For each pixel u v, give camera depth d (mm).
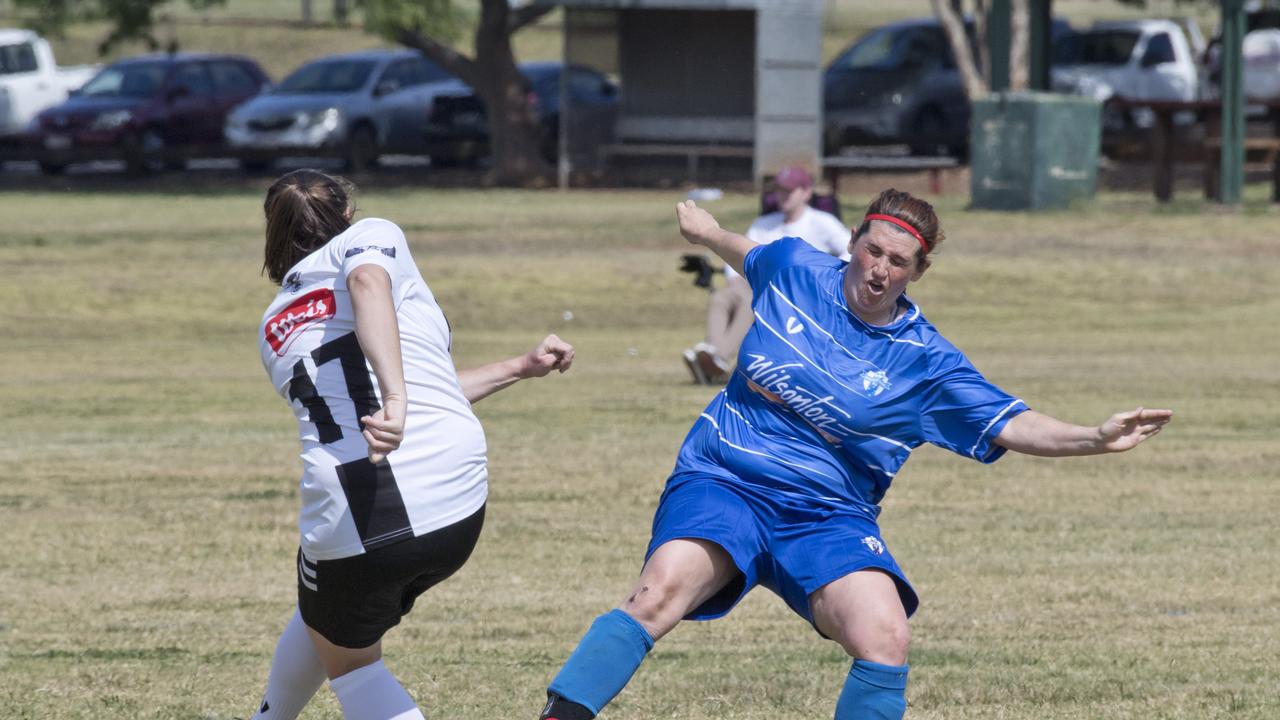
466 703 17266
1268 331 55312
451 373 13648
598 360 50594
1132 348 51500
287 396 13438
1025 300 61531
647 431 36781
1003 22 82625
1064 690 17703
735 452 14164
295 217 13727
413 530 13086
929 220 13953
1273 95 109562
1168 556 24953
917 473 32250
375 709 13844
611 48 102562
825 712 17000
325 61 110750
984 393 14000
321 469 13062
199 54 114062
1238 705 17078
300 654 14344
